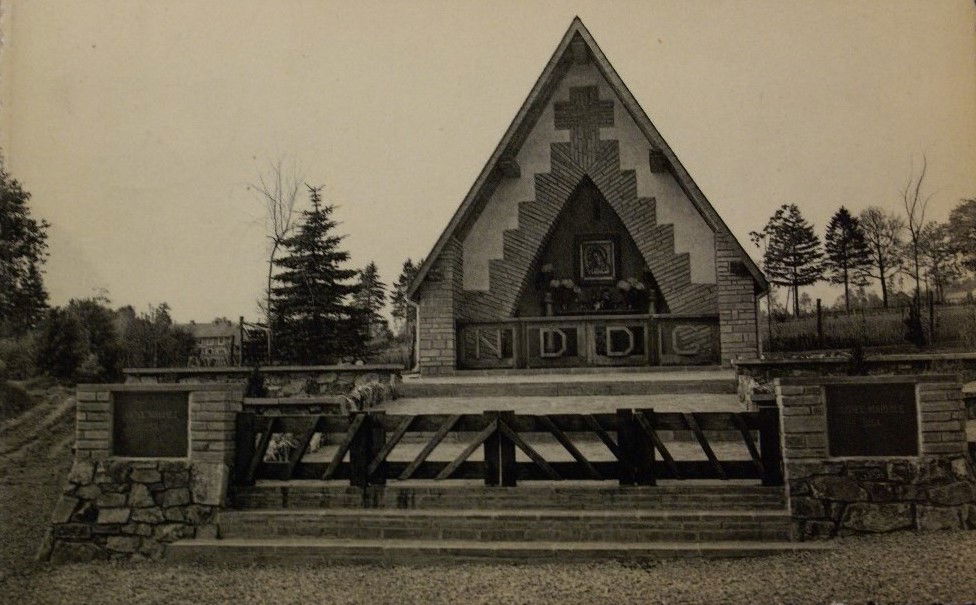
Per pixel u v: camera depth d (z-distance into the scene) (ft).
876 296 79.92
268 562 29.22
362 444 31.32
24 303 73.36
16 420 61.00
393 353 142.51
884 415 28.68
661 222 57.62
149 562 30.35
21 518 38.73
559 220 62.69
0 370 68.59
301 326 120.06
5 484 45.03
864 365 45.37
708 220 55.42
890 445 28.60
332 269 122.83
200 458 31.35
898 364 45.32
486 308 58.90
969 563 25.29
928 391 28.45
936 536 27.53
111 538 31.09
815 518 28.40
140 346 98.43
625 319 55.98
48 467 49.44
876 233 78.38
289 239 119.65
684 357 55.26
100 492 31.45
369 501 30.99
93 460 31.78
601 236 62.90
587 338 56.18
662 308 61.57
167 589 27.22
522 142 59.77
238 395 32.40
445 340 56.54
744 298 54.44
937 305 70.74
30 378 72.64
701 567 26.73
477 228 59.62
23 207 70.13
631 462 30.25
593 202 63.36
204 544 29.81
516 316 61.36
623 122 58.95
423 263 56.65
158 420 31.89
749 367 45.83
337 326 121.80
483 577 26.78
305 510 30.89
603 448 38.93
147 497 31.22
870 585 24.45
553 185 59.36
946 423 28.32
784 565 26.40
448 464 31.04
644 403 44.06
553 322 56.75
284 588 26.76
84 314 81.71
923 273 71.61
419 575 27.32
